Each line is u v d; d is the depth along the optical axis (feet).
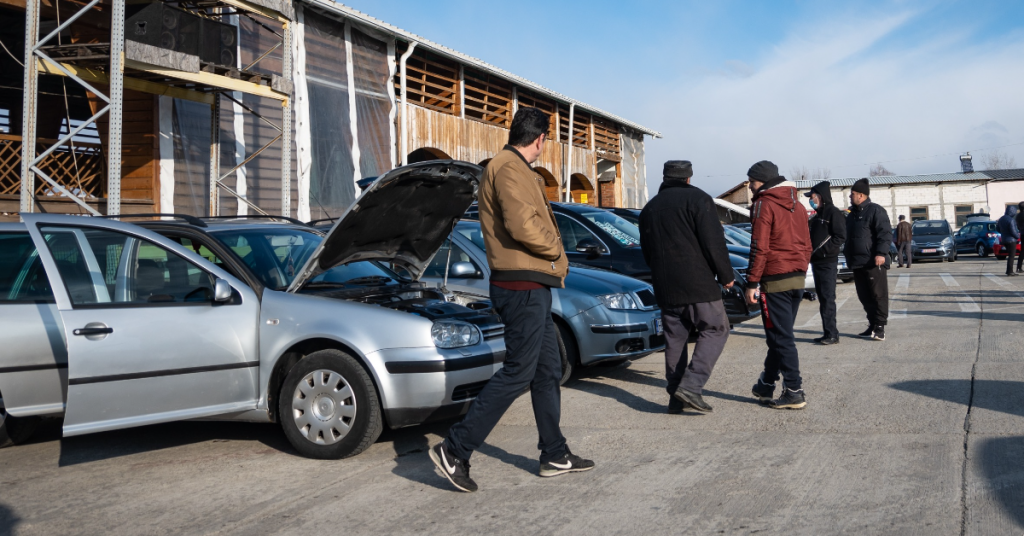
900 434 14.56
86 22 37.52
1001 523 10.13
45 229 14.40
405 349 14.20
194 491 12.89
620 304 20.57
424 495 12.34
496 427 16.84
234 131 42.47
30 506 12.32
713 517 10.82
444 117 57.77
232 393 14.84
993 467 12.30
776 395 18.95
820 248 26.14
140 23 32.71
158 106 38.65
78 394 13.34
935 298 41.16
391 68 52.60
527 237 11.83
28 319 14.40
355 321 14.47
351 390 14.25
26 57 30.86
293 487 12.96
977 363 21.24
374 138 50.70
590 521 10.88
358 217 15.26
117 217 15.94
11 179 34.37
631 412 17.71
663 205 16.69
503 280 12.21
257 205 43.78
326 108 46.70
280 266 16.62
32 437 17.17
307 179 44.50
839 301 43.91
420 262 19.10
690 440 14.99
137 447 16.05
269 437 16.58
